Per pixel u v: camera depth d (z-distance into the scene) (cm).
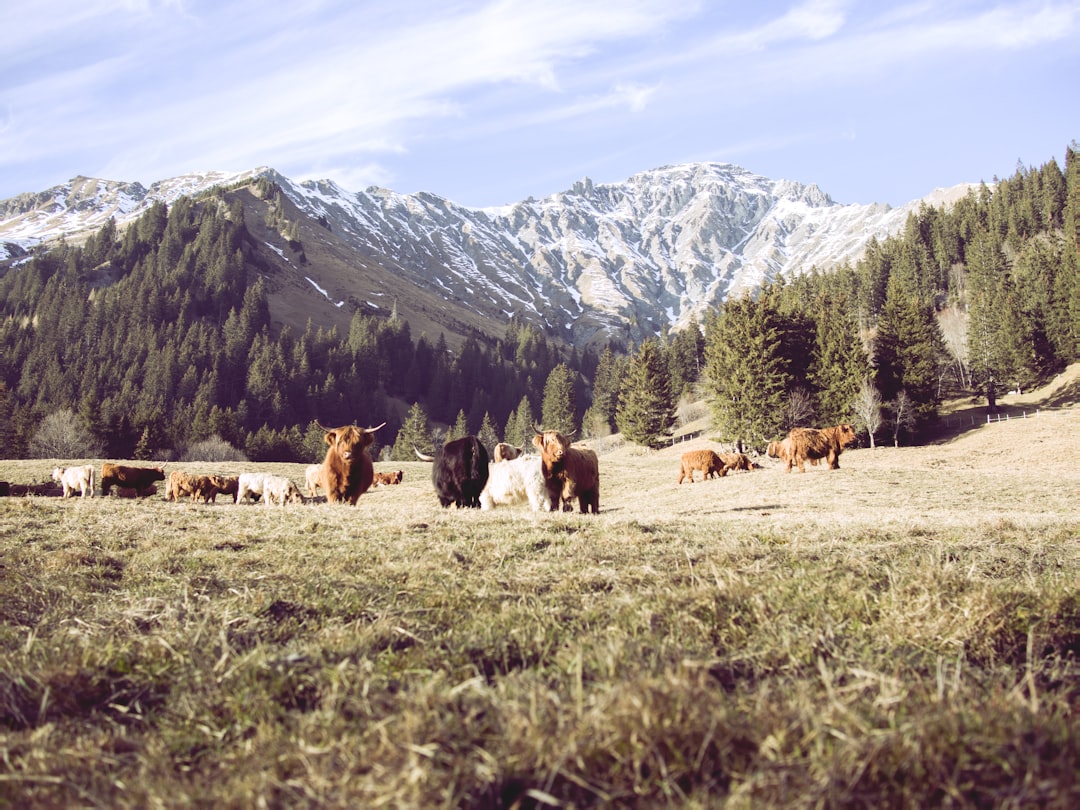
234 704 365
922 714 302
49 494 3562
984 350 8431
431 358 18075
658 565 730
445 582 653
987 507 2334
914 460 5125
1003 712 307
